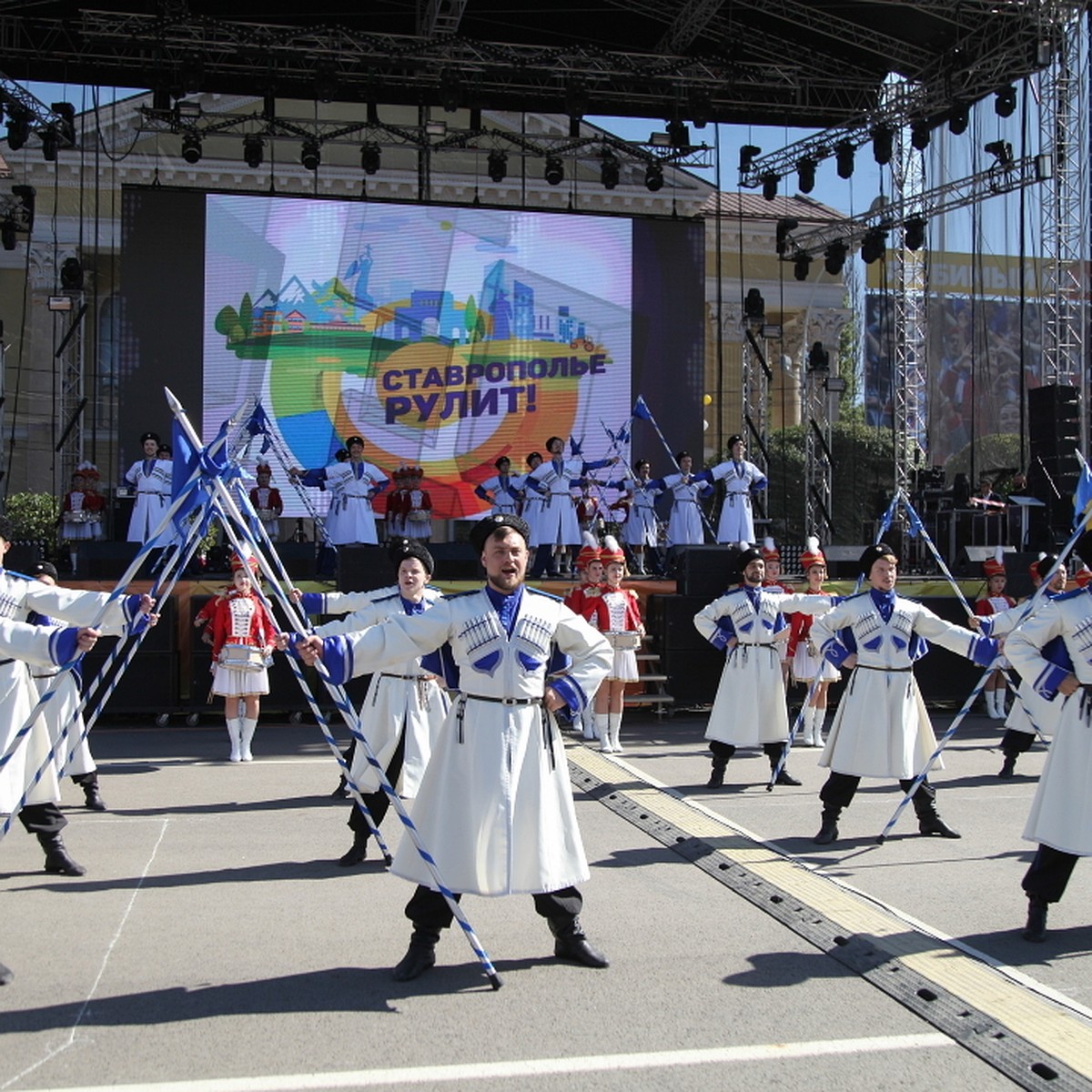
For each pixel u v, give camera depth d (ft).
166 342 60.90
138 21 59.36
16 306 90.22
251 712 36.94
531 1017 15.69
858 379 122.01
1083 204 57.26
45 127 65.98
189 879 22.63
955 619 48.98
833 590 49.93
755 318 72.08
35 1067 14.11
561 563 59.88
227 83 68.03
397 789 23.82
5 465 89.97
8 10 60.23
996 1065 14.37
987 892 21.76
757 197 102.22
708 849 24.58
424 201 63.52
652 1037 15.10
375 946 18.60
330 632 25.34
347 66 65.57
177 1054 14.48
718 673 46.42
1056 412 54.24
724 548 46.83
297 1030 15.23
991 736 42.70
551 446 58.75
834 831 25.62
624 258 65.36
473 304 63.93
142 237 60.80
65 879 22.58
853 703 25.70
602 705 38.91
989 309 70.95
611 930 19.43
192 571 51.34
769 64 65.05
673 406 65.57
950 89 62.03
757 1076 14.06
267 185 84.38
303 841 25.91
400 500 58.90
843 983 17.10
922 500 66.23
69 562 58.44
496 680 17.10
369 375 62.80
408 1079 13.84
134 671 43.73
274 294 61.93
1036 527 55.98
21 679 21.22
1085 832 18.43
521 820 16.90
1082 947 18.72
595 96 67.36
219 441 19.24
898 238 71.51
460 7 59.41
